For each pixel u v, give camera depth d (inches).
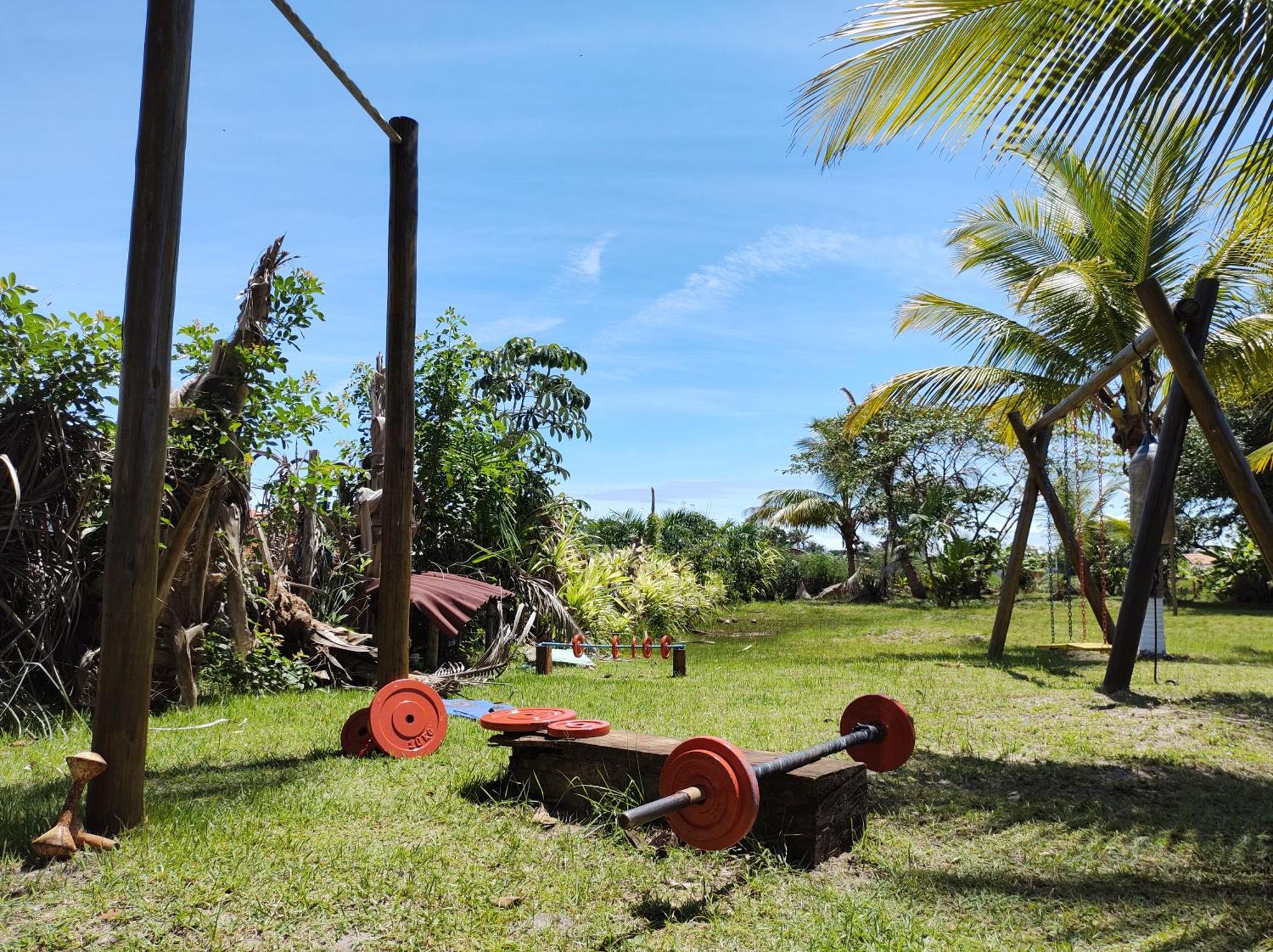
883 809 185.6
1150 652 516.7
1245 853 156.2
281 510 386.0
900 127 231.8
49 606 295.1
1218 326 500.4
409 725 233.3
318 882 138.5
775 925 124.6
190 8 169.9
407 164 275.3
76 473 306.3
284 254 355.9
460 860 149.3
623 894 136.3
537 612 505.7
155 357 164.1
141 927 123.6
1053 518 496.1
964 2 200.2
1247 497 259.6
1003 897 135.8
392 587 270.4
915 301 564.1
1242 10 168.6
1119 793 199.0
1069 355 542.0
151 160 164.1
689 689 376.5
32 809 173.5
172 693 324.5
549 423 625.3
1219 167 181.5
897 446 1232.2
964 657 509.0
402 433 273.4
